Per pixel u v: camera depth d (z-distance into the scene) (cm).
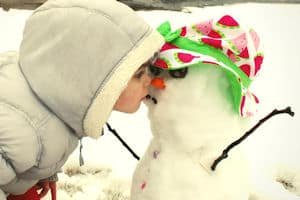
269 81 217
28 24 89
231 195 93
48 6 87
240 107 90
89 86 83
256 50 92
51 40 84
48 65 85
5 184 92
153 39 84
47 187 117
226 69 86
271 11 308
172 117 90
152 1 318
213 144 91
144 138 171
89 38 82
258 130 178
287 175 149
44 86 85
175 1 321
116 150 162
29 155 87
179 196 92
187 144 91
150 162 97
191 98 88
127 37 82
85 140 167
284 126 181
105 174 146
